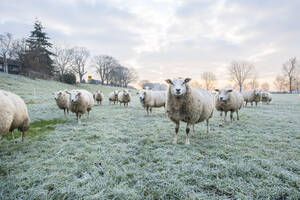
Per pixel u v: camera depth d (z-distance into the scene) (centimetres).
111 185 257
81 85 4353
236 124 704
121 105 1667
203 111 480
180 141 467
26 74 3375
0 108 321
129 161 341
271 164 309
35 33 4678
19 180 262
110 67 7269
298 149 394
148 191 244
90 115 938
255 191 237
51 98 1728
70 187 248
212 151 379
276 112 1058
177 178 274
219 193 241
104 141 464
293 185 253
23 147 410
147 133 557
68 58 5103
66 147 411
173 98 429
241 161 322
